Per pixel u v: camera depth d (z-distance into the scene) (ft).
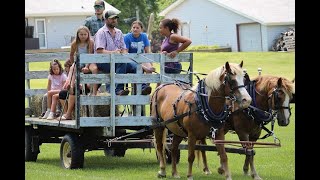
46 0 229.04
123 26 225.76
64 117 64.23
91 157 71.26
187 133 54.70
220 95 51.83
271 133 56.44
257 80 56.44
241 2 230.27
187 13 243.40
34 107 72.28
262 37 221.05
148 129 58.90
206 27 238.27
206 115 52.19
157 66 130.41
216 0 231.91
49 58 73.05
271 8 224.12
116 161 68.13
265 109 55.93
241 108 52.29
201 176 57.57
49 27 226.17
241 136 56.03
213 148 56.13
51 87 68.23
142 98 60.85
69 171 60.85
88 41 63.98
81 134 62.44
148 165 65.16
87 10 228.84
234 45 229.86
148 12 237.86
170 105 55.77
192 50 220.64
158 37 234.99
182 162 66.90
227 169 53.01
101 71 62.39
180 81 59.93
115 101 60.39
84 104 59.88
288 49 211.00
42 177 57.16
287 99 54.90
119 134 63.87
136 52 65.51
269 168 61.31
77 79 59.67
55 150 77.61
